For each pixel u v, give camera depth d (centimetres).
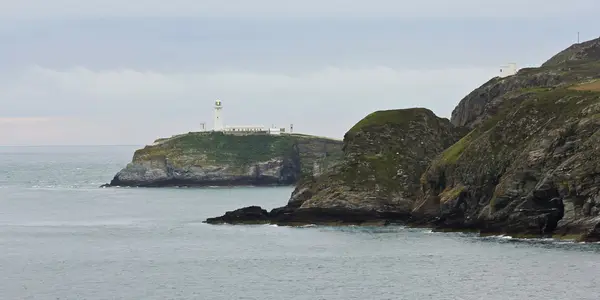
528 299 18038
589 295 18125
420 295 18850
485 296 18488
